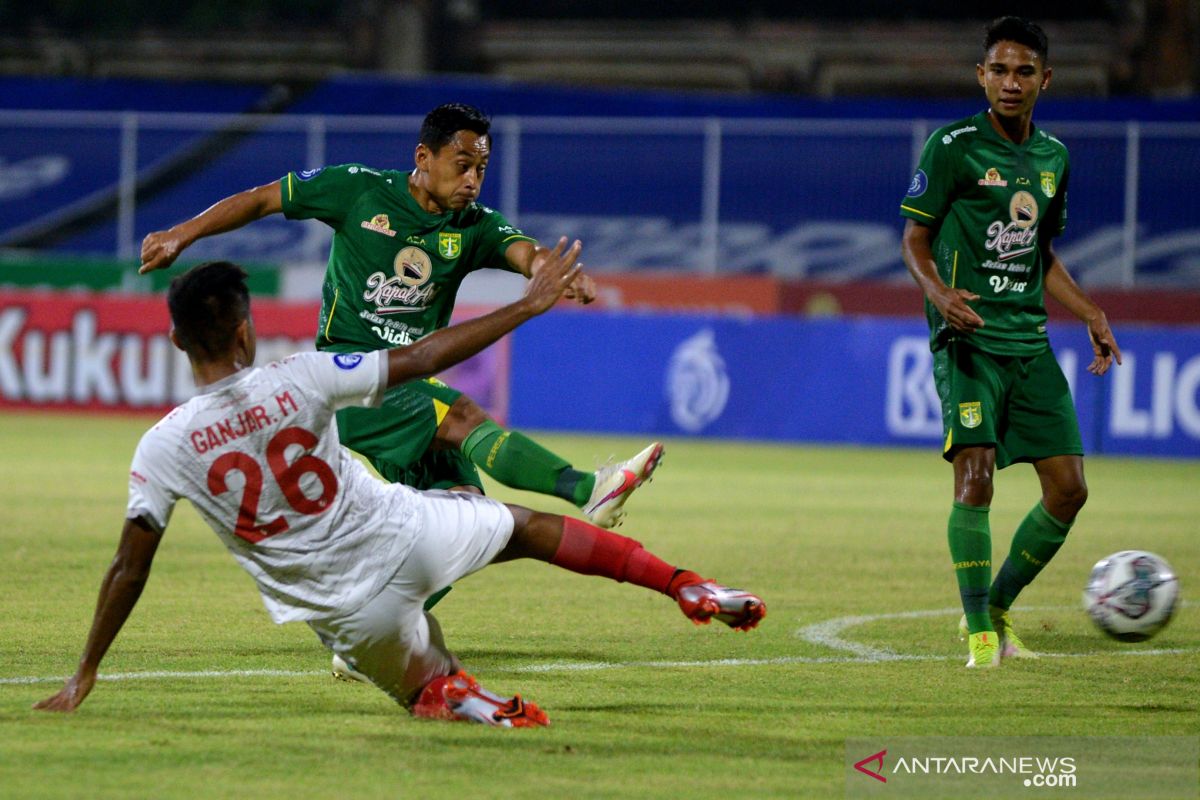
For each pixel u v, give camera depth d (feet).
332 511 51.34
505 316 51.49
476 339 51.31
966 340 73.15
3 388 257.96
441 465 68.54
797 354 232.94
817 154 293.02
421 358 50.96
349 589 51.98
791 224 293.43
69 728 53.62
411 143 291.79
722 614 53.88
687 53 374.84
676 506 149.07
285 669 66.28
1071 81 350.43
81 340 254.88
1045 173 73.72
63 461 181.78
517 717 55.06
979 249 73.10
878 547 120.16
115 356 253.44
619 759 50.83
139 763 48.91
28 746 50.80
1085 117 285.23
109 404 253.65
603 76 379.96
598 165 300.61
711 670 68.49
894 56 363.97
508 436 64.08
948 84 361.71
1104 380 217.97
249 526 51.03
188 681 63.16
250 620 80.07
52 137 322.96
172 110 326.24
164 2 386.93
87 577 95.40
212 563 104.83
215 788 46.11
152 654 69.51
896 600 92.94
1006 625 75.82
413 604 53.06
